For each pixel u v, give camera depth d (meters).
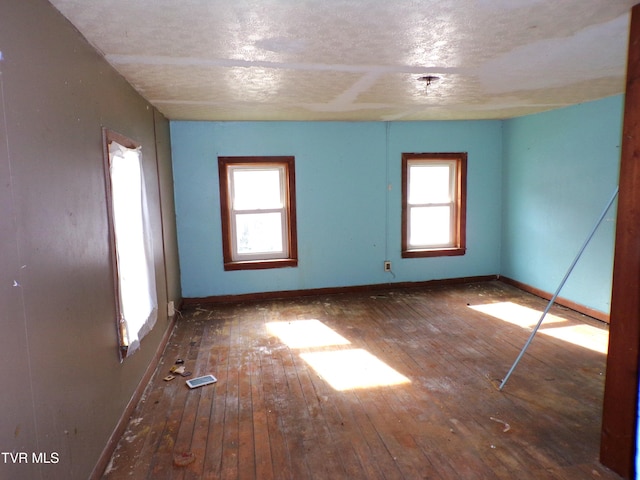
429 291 5.26
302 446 2.27
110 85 2.43
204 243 4.83
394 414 2.56
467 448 2.23
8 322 1.28
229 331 4.02
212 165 4.74
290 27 1.94
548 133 4.61
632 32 1.82
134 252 2.81
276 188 5.01
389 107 4.09
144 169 3.27
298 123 4.89
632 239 1.88
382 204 5.22
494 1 1.70
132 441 2.33
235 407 2.67
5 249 1.28
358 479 2.02
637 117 1.83
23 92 1.42
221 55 2.32
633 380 1.91
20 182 1.38
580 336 3.71
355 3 1.68
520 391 2.81
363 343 3.67
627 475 1.96
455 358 3.33
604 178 3.92
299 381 3.00
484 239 5.56
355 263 5.25
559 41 2.20
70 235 1.77
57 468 1.59
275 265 5.02
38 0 1.55
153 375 3.13
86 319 1.92
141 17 1.79
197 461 2.16
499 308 4.55
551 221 4.64
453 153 5.32
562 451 2.20
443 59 2.49
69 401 1.72
